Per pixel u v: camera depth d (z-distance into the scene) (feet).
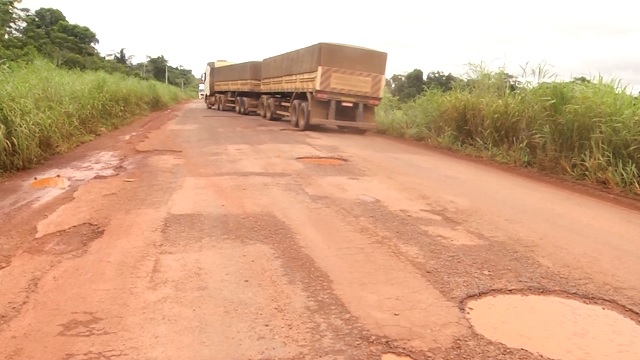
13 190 22.45
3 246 14.89
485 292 12.26
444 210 20.06
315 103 52.60
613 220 19.75
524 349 9.62
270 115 70.64
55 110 36.27
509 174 30.32
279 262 13.75
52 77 42.55
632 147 26.17
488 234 16.96
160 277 12.55
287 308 11.08
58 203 19.93
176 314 10.68
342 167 29.58
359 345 9.62
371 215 18.85
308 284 12.36
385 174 27.78
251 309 10.98
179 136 45.32
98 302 11.19
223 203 19.92
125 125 57.98
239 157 32.30
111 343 9.50
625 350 9.71
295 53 58.13
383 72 52.90
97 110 49.19
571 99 31.40
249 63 81.25
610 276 13.56
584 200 23.40
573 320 10.93
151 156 32.65
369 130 57.47
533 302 11.78
